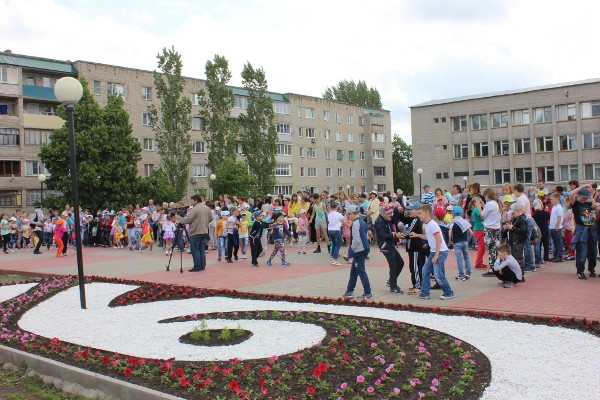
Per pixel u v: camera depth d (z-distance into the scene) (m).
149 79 61.56
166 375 6.30
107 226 29.55
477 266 14.85
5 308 11.52
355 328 8.41
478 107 62.53
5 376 7.23
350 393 5.61
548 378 5.87
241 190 56.03
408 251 11.80
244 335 8.38
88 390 6.38
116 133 46.66
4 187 52.25
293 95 76.62
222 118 59.97
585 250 12.41
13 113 53.53
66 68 56.28
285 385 5.86
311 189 78.25
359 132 86.50
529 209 13.77
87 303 11.75
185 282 14.35
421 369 6.21
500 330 7.99
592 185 16.09
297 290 12.47
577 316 8.56
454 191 18.64
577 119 56.34
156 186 50.81
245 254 20.67
